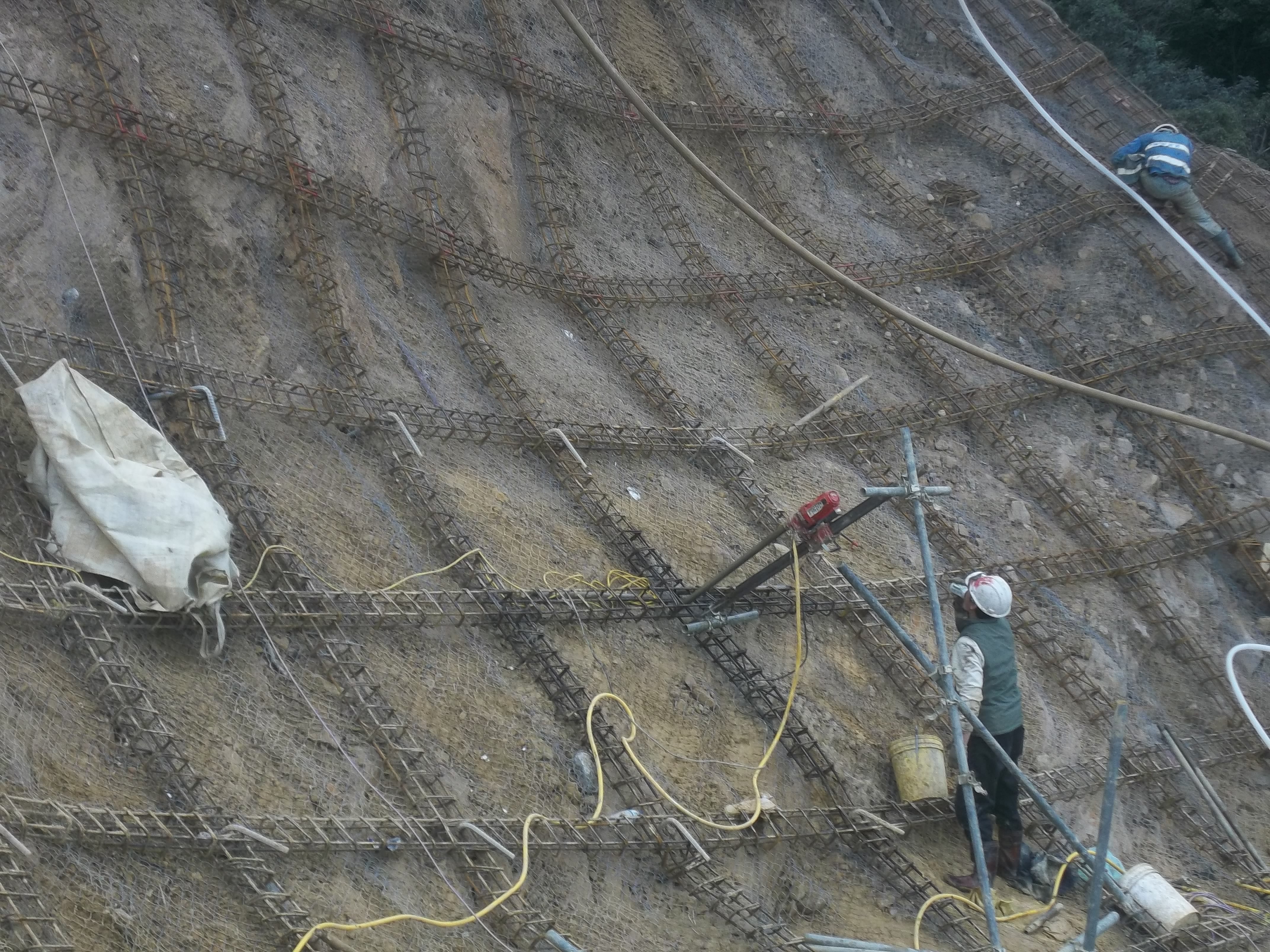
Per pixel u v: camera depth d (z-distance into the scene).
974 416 12.35
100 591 6.59
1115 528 11.98
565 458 9.60
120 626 6.67
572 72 12.17
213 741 6.64
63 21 8.23
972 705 8.25
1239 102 19.56
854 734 9.15
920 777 8.80
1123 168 14.30
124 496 6.79
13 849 5.55
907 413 12.00
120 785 6.22
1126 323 13.52
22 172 7.57
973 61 15.55
